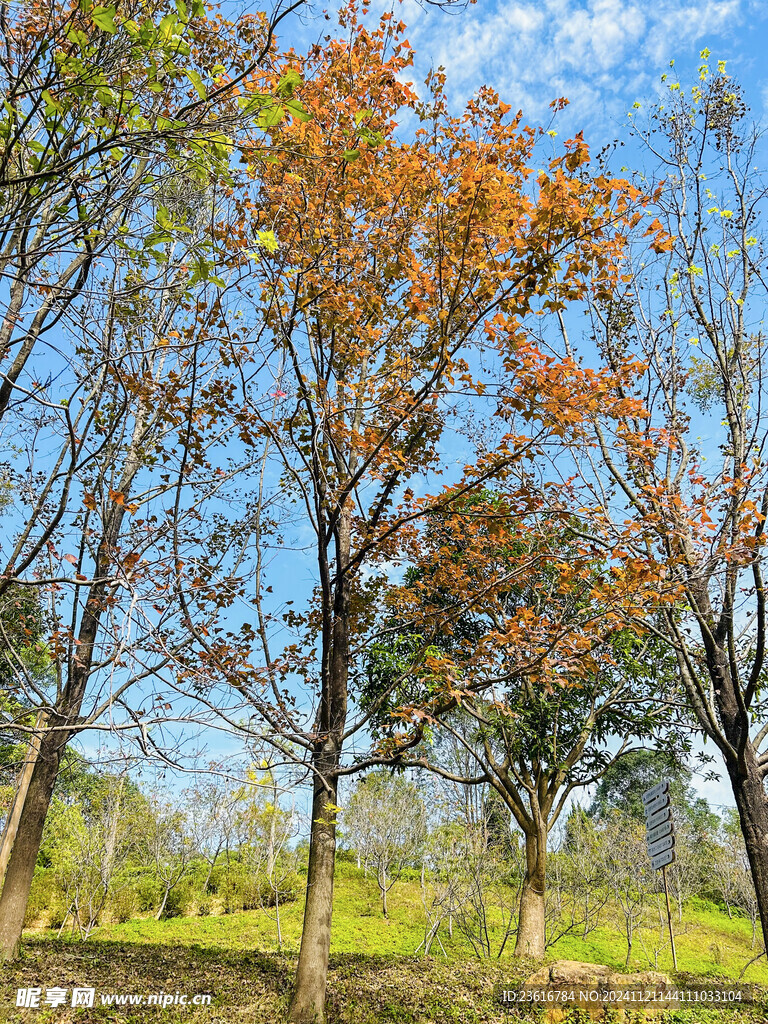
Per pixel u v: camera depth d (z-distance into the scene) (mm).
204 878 22078
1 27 3271
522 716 12078
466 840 14922
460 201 5891
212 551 6863
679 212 8539
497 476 7152
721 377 8586
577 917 18281
